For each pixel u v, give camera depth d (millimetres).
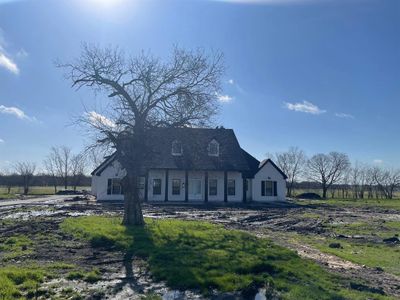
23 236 16016
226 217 27375
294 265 11555
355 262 13383
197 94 20594
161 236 15516
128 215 19266
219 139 45781
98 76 20141
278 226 23469
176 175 42969
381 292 9602
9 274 9547
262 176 45625
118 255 12539
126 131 20266
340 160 91812
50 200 43031
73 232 16672
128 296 8680
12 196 52688
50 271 10383
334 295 8953
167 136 21125
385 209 39969
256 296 8805
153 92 20156
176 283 9477
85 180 90875
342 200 59375
